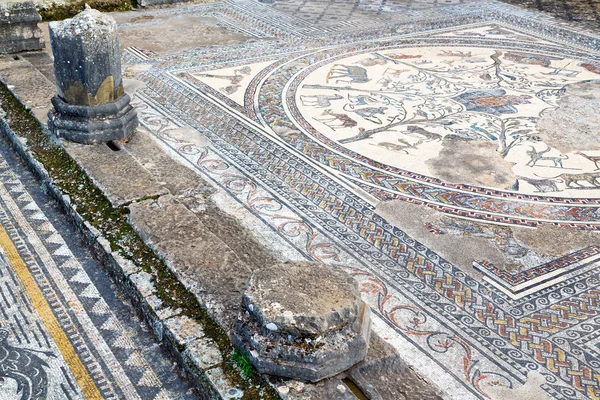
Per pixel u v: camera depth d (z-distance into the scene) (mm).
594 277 3762
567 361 3141
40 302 3438
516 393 2951
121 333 3232
